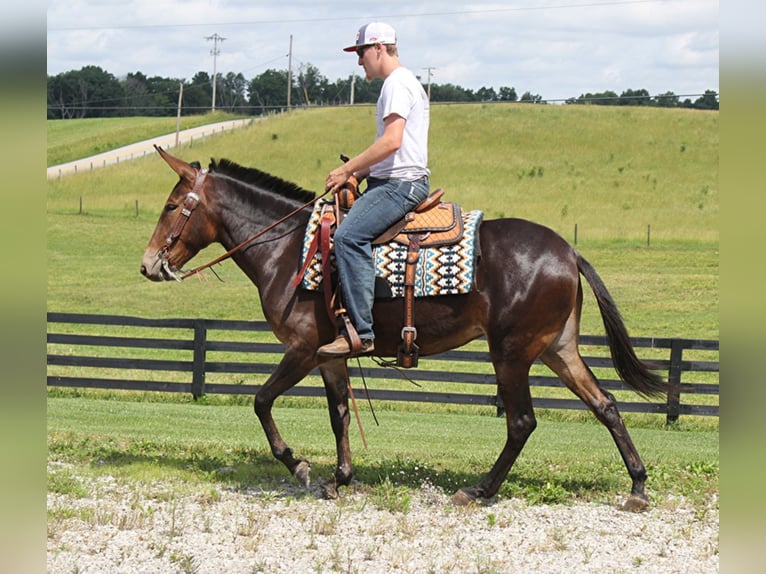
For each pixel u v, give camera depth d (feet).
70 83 406.62
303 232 21.11
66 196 167.02
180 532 18.13
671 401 38.68
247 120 266.57
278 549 17.39
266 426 21.08
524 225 20.52
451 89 432.25
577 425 37.17
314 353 20.74
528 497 21.34
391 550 17.48
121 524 18.35
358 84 397.60
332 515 19.56
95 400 39.63
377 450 27.40
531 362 20.18
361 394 39.09
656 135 226.79
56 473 22.26
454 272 19.56
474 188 181.37
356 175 20.65
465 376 39.04
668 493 22.35
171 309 83.82
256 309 84.43
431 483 22.75
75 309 82.33
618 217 156.97
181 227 21.72
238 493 21.33
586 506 20.97
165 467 23.49
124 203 159.63
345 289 19.56
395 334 20.18
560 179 190.70
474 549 17.72
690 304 88.43
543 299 19.76
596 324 80.79
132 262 109.19
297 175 191.52
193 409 37.17
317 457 25.50
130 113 406.21
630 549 17.97
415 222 20.07
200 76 430.20
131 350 62.13
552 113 250.16
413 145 19.85
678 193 179.93
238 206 21.74
